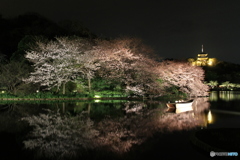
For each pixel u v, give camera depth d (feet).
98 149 32.01
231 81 259.39
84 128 44.80
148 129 44.37
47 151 30.96
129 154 29.73
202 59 305.12
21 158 28.07
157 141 35.88
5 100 94.07
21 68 96.43
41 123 48.75
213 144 29.86
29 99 97.30
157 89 114.83
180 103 75.92
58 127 45.29
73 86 110.22
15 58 109.29
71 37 116.67
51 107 73.92
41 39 113.09
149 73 111.55
